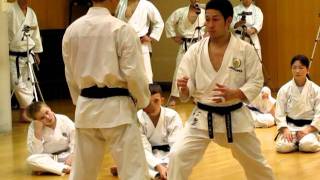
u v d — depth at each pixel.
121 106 3.18
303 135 5.96
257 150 3.64
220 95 3.40
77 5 11.99
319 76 11.01
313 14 11.07
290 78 11.45
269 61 11.72
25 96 8.70
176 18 9.52
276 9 11.53
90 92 3.22
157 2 12.56
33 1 11.31
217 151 6.04
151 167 4.89
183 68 3.62
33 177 5.28
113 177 5.06
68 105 10.42
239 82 3.55
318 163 5.43
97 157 3.31
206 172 5.11
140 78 3.13
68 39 3.26
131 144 3.17
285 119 6.13
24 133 7.74
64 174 5.36
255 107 7.86
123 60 3.12
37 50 9.03
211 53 3.58
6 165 5.79
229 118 3.55
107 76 3.12
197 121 3.62
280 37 11.53
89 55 3.18
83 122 3.23
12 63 8.69
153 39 8.17
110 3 3.27
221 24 3.50
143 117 5.04
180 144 3.64
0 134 7.68
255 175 3.71
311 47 11.13
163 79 12.73
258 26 9.88
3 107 7.80
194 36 9.38
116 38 3.14
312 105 6.12
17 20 8.73
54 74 11.41
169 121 5.07
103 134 3.24
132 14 8.01
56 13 11.82
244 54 3.54
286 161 5.55
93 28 3.19
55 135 5.51
